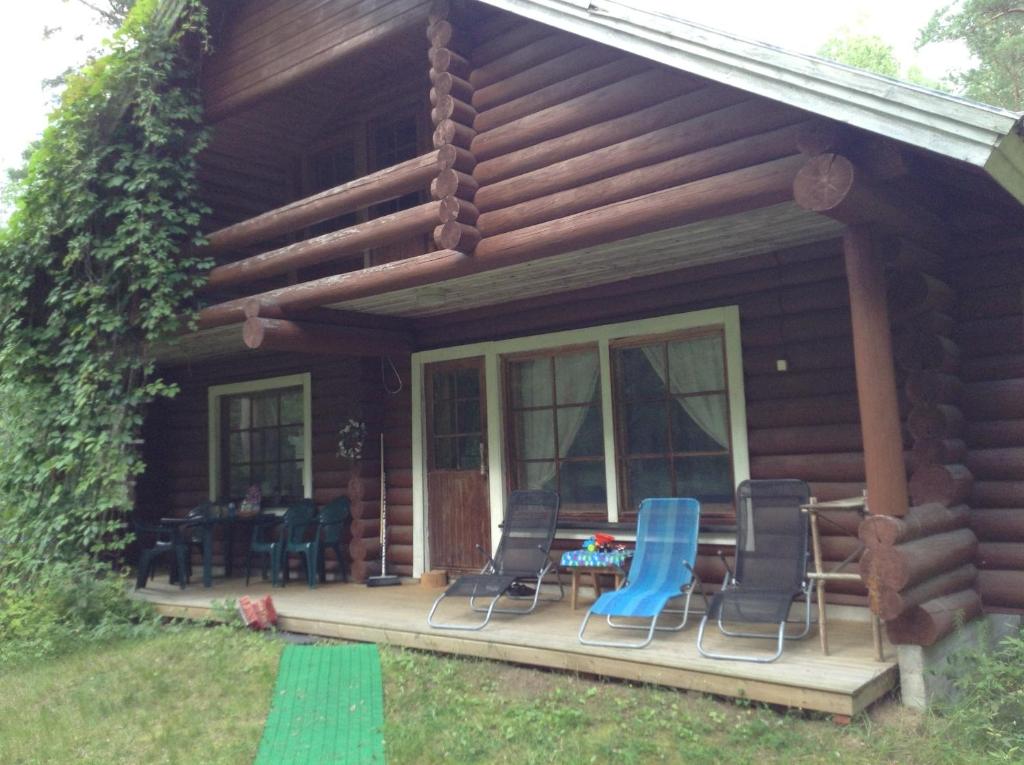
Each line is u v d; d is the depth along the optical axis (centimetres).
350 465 799
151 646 600
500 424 691
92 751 427
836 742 372
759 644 466
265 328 638
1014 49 1506
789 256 543
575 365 661
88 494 727
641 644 473
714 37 409
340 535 779
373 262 777
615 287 619
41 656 601
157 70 733
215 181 823
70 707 494
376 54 731
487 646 504
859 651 441
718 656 437
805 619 486
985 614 480
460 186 520
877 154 388
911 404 488
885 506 402
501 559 605
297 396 882
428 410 755
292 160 870
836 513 524
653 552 537
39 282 787
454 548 730
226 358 927
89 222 748
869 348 410
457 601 641
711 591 571
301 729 434
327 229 832
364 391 776
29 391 760
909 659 408
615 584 608
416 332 755
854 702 379
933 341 461
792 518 489
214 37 743
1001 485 481
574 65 499
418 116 759
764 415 561
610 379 630
